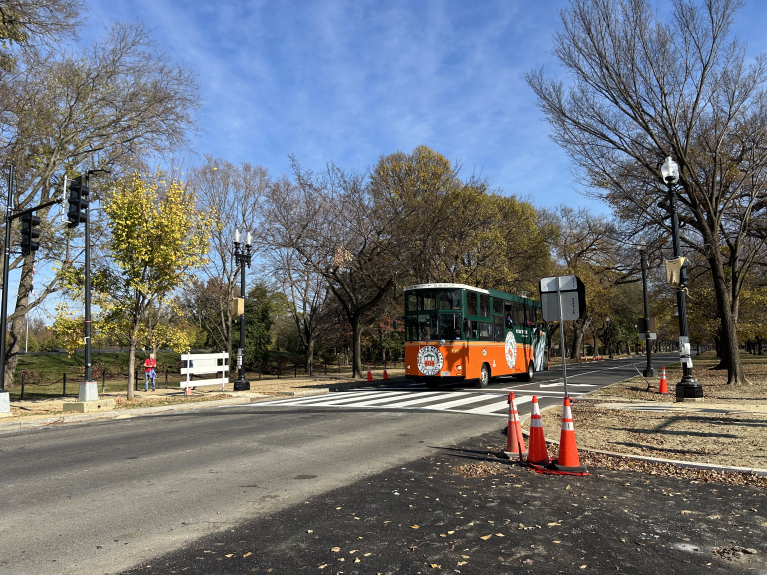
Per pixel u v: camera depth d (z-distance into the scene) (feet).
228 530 16.96
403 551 15.07
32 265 83.82
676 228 51.96
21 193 70.74
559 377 90.63
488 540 15.88
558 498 20.21
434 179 107.34
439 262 102.68
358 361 97.45
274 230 90.99
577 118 69.00
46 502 20.33
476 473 24.21
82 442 34.45
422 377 68.03
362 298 104.17
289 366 146.51
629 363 155.22
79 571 13.94
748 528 16.85
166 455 29.07
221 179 112.06
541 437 25.63
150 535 16.58
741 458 25.86
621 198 70.23
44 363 121.19
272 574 13.64
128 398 61.11
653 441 30.66
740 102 63.21
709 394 55.36
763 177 67.67
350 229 88.74
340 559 14.55
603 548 15.24
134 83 74.49
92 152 78.18
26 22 55.57
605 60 63.46
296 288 106.11
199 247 66.13
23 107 65.26
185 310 116.16
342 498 20.36
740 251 85.92
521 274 116.98
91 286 62.80
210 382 69.56
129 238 61.16
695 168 67.62
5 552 15.28
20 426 44.09
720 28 61.00
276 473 24.50
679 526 17.06
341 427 38.04
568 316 29.01
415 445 31.14
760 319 106.32
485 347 71.41
